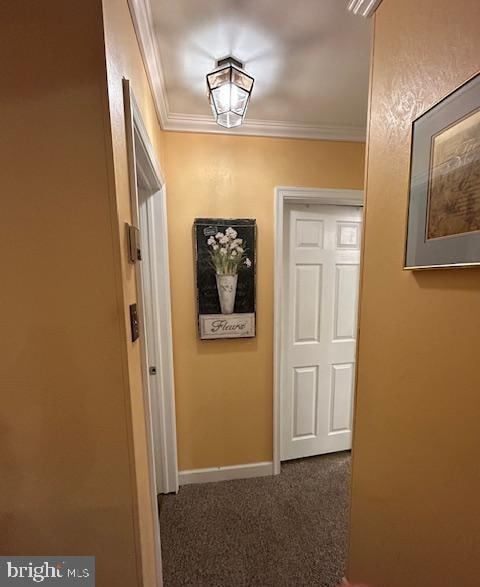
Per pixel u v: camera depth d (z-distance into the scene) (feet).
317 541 4.67
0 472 2.29
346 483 6.06
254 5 3.12
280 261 5.96
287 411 6.74
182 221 5.60
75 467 2.35
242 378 6.08
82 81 2.02
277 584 4.03
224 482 6.10
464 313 1.98
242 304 5.87
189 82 4.40
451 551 2.16
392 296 2.75
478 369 1.90
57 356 2.24
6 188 2.05
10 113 2.00
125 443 2.37
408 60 2.46
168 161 5.46
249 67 4.09
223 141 5.57
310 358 6.74
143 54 3.37
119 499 2.43
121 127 2.41
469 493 2.00
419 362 2.43
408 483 2.60
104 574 2.49
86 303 2.21
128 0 2.66
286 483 6.06
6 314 2.15
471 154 1.84
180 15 3.22
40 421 2.28
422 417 2.42
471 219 1.87
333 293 6.72
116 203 2.15
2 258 2.11
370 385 3.14
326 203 6.34
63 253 2.15
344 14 3.22
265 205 5.82
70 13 1.95
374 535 3.11
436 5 2.14
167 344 5.56
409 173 2.44
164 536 4.79
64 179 2.09
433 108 2.16
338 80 4.40
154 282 5.36
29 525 2.37
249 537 4.75
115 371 2.30
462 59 1.93
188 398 5.95
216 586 4.00
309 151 5.85
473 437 1.95
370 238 3.08
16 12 1.94
